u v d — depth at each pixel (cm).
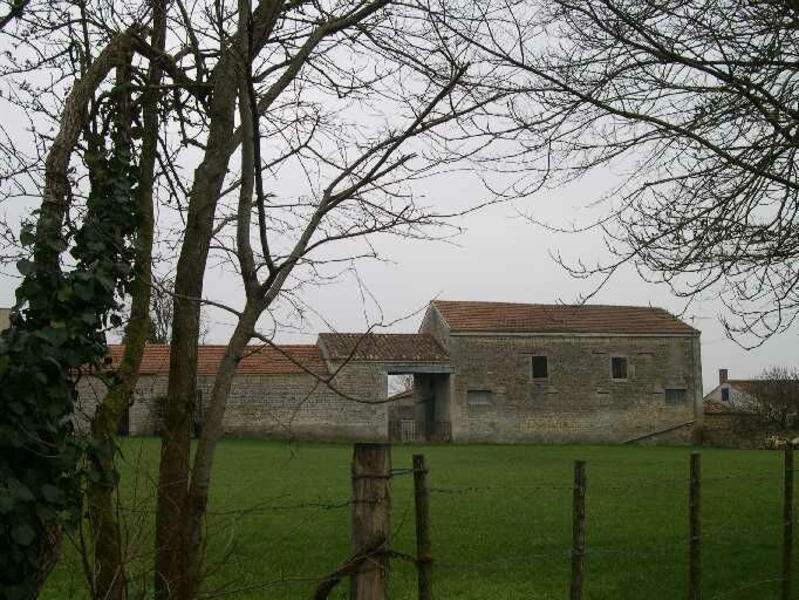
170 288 748
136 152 714
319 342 5072
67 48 743
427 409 5666
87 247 620
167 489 677
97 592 575
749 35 923
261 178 560
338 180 646
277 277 609
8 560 512
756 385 5828
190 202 719
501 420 5297
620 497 2131
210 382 4691
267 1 710
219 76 718
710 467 3241
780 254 938
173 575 630
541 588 1132
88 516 588
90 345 584
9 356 520
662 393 5494
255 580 1088
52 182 617
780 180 874
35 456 528
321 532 1530
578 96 853
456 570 1241
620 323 5516
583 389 5409
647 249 928
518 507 1941
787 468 939
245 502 1931
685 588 1120
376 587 503
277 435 4850
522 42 771
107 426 648
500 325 5353
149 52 744
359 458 511
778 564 1248
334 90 838
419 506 537
